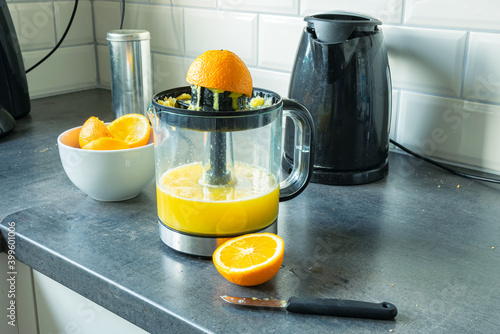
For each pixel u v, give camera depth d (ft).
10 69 3.83
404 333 1.69
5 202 2.64
